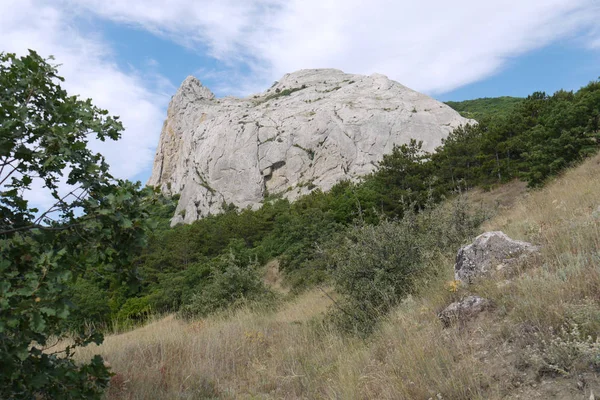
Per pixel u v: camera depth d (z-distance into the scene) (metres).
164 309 24.67
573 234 5.68
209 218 64.19
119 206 3.24
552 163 18.81
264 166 76.94
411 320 5.41
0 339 2.61
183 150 106.56
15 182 3.21
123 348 6.60
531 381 3.28
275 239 33.19
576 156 18.38
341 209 29.98
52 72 3.47
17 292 2.57
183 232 51.41
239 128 83.88
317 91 106.44
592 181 10.52
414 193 29.83
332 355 6.07
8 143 2.90
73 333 4.05
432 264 7.63
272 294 15.30
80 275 3.36
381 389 4.10
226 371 6.10
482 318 4.59
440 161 36.31
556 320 3.75
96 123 3.44
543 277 4.61
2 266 2.65
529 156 21.09
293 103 97.75
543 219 7.97
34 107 3.41
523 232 7.25
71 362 3.68
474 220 11.46
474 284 5.55
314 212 29.61
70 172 3.36
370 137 72.94
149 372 5.53
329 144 73.31
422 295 6.55
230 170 78.62
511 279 5.14
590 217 6.25
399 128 73.75
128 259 3.43
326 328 7.53
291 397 5.05
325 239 25.59
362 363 5.05
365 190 31.64
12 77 3.29
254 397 4.98
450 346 4.26
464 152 34.06
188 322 12.05
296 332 7.88
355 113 78.19
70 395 3.19
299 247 26.95
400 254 7.81
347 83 110.94
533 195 14.70
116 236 3.36
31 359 3.09
